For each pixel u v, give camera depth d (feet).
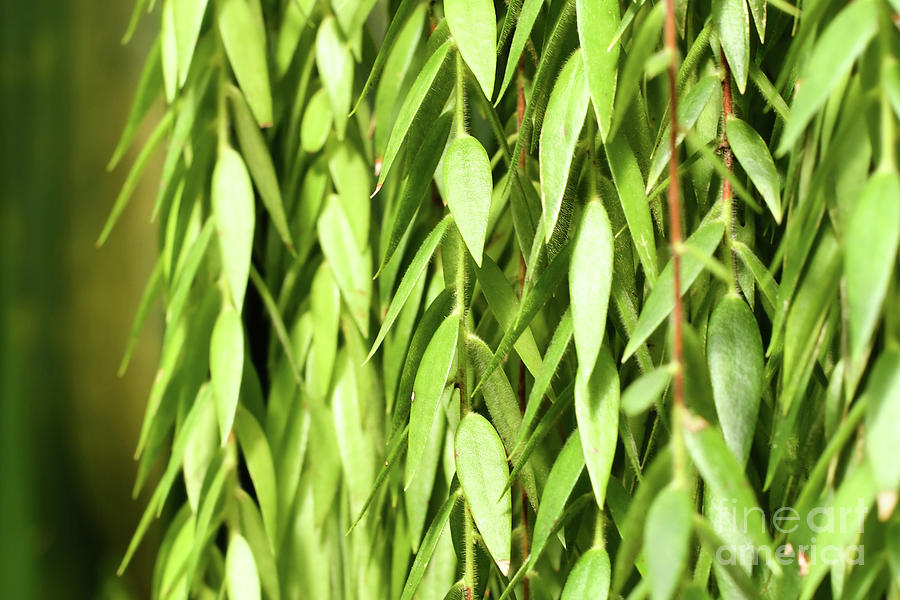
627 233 1.87
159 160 2.75
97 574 2.75
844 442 1.71
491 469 1.83
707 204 1.91
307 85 2.15
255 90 2.09
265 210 2.23
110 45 2.67
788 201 1.83
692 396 1.73
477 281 1.99
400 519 2.10
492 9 1.85
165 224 2.19
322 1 2.11
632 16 1.79
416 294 2.05
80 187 2.69
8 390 2.60
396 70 2.04
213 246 2.13
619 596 1.86
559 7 1.86
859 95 1.73
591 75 1.77
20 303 2.64
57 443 2.71
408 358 1.89
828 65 1.62
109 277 2.74
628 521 1.63
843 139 1.67
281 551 2.13
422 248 1.86
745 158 1.82
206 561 2.14
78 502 2.75
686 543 1.57
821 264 1.78
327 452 2.12
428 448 2.04
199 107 2.11
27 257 2.63
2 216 2.61
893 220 1.59
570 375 1.91
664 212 1.89
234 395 2.02
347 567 2.14
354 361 2.13
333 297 2.13
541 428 1.82
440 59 1.86
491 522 1.82
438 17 2.05
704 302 1.86
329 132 2.14
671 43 1.63
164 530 2.42
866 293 1.59
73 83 2.64
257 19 2.10
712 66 1.89
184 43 2.02
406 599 1.85
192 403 2.12
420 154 1.90
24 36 2.57
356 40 2.10
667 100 1.91
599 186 1.85
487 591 2.00
